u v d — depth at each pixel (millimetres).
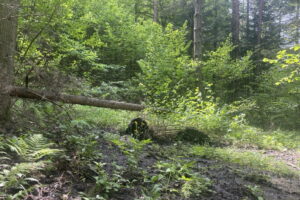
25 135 4020
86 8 12188
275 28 19562
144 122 6672
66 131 4770
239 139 7766
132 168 3613
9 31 4996
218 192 3574
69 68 10305
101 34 13844
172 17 22094
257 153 6227
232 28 18781
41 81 5277
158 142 6562
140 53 14023
